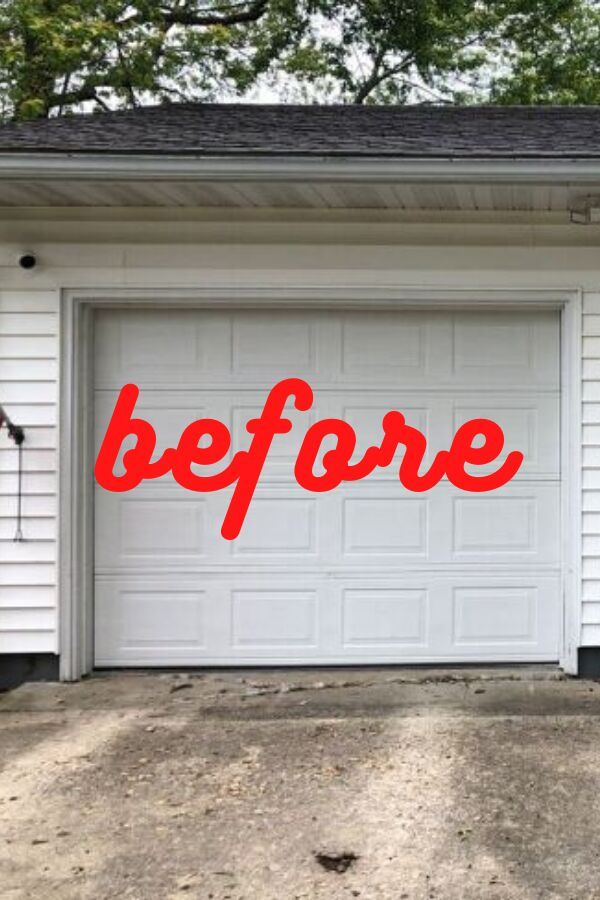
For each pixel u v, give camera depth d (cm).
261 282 474
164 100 1266
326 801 308
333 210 470
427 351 491
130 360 489
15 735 383
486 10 1407
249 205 461
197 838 281
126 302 478
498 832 282
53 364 471
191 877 256
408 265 473
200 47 1264
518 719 398
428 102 1465
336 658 491
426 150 406
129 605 489
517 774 331
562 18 1424
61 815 300
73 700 436
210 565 489
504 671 483
